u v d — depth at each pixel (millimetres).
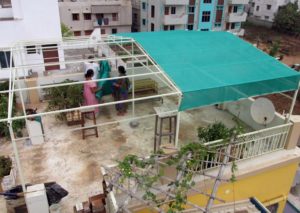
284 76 7797
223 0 39562
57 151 8758
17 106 11086
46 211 6340
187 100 6832
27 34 17656
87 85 9578
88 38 11391
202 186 6953
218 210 6820
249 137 8602
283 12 51812
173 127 9820
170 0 36000
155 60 8445
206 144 6855
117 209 5238
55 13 17781
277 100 25359
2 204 7117
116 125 10039
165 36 10797
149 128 9914
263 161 7902
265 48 45000
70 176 7789
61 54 15930
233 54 9172
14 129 9266
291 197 14516
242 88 7336
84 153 8680
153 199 5320
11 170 7543
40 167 8086
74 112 9969
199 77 7461
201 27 40156
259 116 9078
